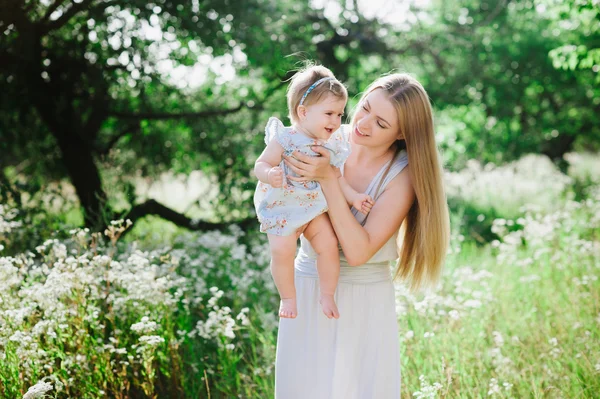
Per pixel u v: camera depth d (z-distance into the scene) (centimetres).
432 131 262
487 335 418
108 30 655
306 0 830
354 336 265
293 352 269
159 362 369
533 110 1329
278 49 733
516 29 1080
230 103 862
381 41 960
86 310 364
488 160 1237
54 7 646
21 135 800
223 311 375
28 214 579
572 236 607
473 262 620
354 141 261
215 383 358
